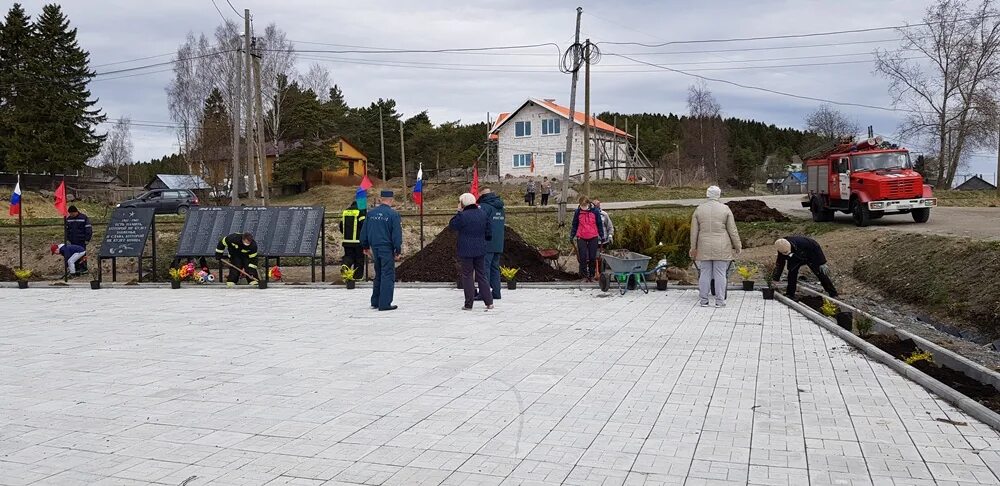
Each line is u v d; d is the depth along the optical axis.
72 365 7.99
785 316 10.99
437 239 17.77
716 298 12.12
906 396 6.33
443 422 5.68
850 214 27.64
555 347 8.66
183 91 49.41
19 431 5.58
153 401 6.41
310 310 12.23
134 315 11.91
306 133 59.06
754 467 4.62
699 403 6.16
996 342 11.53
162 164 94.00
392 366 7.71
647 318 10.85
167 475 4.60
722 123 86.38
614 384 6.84
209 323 10.92
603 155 62.00
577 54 28.72
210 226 17.28
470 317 11.13
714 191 12.07
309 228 17.02
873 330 10.44
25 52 50.03
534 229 27.25
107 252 17.19
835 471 4.55
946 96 48.31
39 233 25.58
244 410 6.09
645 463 4.72
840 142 26.77
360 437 5.33
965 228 19.80
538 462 4.77
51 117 49.66
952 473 4.50
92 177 69.25
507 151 63.81
